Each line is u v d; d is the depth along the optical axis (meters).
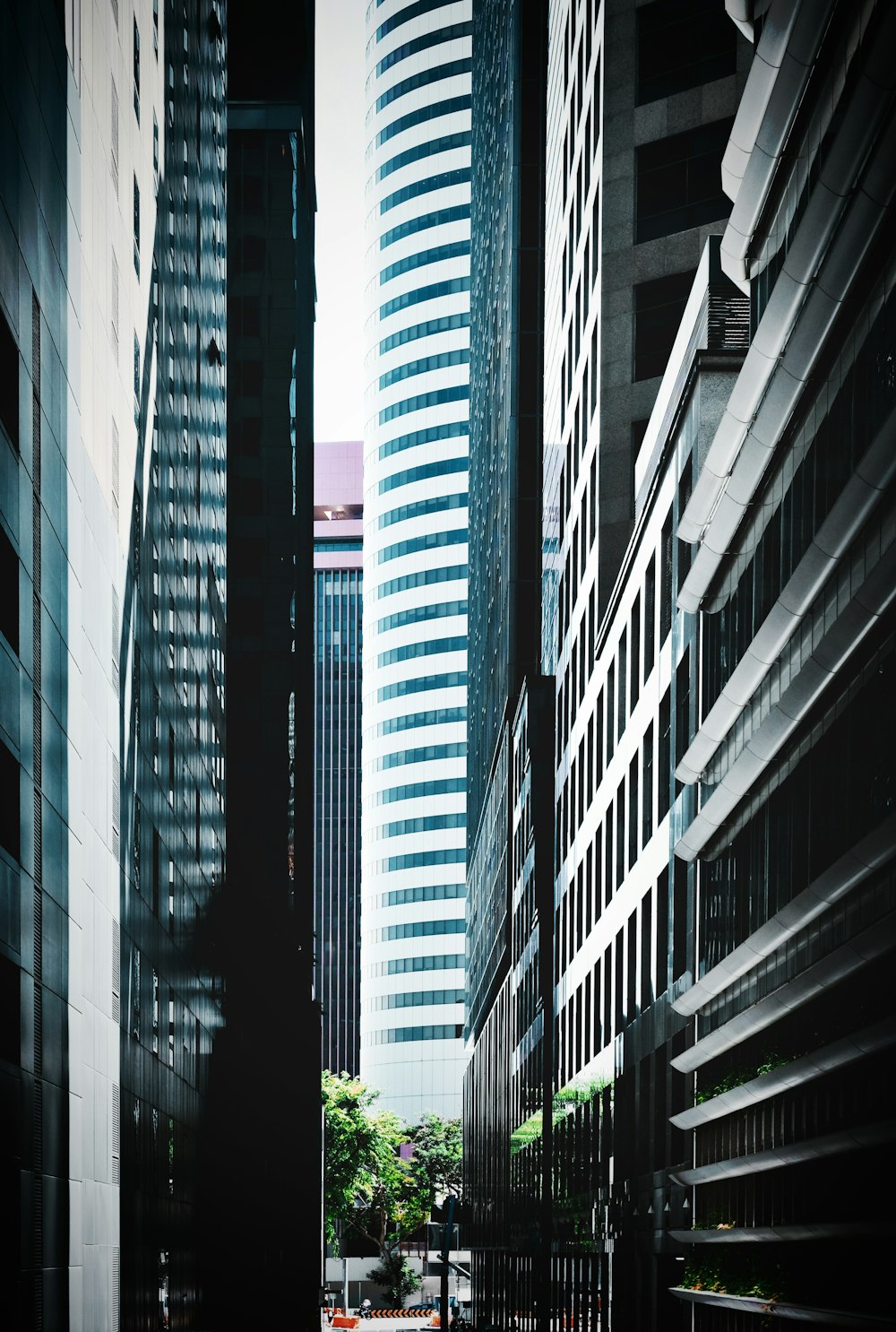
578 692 73.38
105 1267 36.31
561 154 83.12
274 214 100.06
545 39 115.44
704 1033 42.88
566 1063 76.50
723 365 43.75
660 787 50.09
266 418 97.88
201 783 62.12
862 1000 28.48
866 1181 27.83
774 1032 35.44
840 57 28.52
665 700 50.28
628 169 65.38
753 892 37.44
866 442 27.89
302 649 117.00
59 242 31.42
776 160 33.41
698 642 44.19
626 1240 54.00
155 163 48.25
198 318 63.28
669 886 47.66
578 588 73.75
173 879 52.12
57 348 31.17
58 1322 30.09
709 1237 39.25
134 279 43.12
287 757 96.38
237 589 95.81
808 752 32.38
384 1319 137.38
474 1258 143.38
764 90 31.36
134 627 42.56
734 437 35.75
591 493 68.88
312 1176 120.75
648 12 65.69
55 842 30.31
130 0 42.62
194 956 58.69
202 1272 59.88
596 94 68.12
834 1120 30.14
